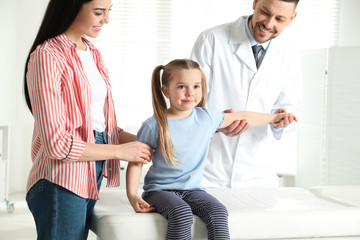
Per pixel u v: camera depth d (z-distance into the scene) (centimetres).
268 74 227
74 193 148
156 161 172
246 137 228
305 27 486
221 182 230
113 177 171
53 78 142
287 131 233
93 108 160
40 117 140
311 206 187
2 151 387
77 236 151
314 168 402
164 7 503
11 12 479
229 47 227
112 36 502
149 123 169
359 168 382
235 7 502
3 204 422
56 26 152
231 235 163
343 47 380
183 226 150
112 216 157
